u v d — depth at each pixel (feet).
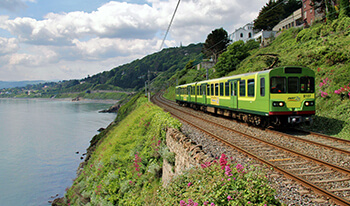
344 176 21.81
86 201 56.29
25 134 206.80
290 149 29.71
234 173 17.70
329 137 36.27
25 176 119.03
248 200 15.46
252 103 48.29
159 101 160.25
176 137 34.63
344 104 47.09
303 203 17.47
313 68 66.69
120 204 40.19
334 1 109.60
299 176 21.48
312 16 132.67
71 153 151.43
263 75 44.27
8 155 150.10
